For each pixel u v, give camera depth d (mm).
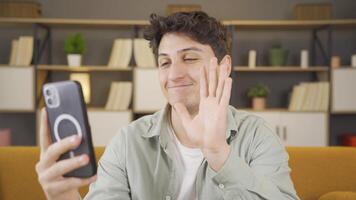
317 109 3168
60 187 604
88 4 3398
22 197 1423
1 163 1442
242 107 3477
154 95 3127
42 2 3375
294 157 1403
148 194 990
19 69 3088
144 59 3137
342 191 1293
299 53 3463
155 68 3113
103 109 3160
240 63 3473
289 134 3168
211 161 727
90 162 602
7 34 3398
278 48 3273
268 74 3473
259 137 998
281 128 3168
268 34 3461
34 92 3102
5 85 3098
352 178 1373
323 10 3141
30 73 3096
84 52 3348
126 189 1010
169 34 930
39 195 1426
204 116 701
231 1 3428
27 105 3105
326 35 3449
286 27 3309
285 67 3156
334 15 3449
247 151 997
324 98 3154
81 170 605
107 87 3451
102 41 3438
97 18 3412
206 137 697
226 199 758
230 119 1017
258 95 3244
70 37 3137
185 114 725
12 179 1431
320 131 3160
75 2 3391
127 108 3166
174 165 994
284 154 964
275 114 3168
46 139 633
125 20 3236
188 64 923
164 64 956
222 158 718
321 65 3453
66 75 3418
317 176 1385
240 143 1003
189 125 711
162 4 3420
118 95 3160
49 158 590
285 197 846
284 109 3291
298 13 3160
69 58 3117
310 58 3453
